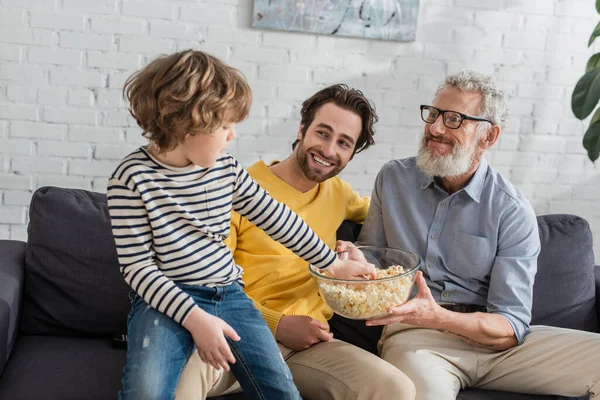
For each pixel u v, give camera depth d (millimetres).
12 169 3102
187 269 1577
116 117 3143
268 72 3234
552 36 3459
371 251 2000
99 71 3096
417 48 3354
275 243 2020
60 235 2061
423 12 3332
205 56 1551
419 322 1894
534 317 2205
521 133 3512
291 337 1892
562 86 3508
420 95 3391
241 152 3281
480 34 3398
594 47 3500
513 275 2066
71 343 2012
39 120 3088
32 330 2045
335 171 2055
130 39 3092
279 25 3178
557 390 1969
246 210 1706
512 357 2012
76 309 2049
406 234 2176
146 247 1533
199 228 1584
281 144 3307
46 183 3139
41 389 1740
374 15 3252
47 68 3053
